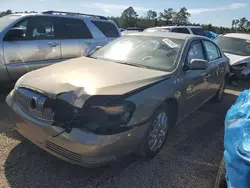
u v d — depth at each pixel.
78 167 2.83
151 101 2.77
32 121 2.54
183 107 3.59
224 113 5.12
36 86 2.63
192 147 3.54
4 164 2.77
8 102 2.94
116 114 2.40
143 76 2.99
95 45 6.58
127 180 2.68
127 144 2.53
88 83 2.59
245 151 1.76
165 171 2.90
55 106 2.44
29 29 5.29
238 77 7.37
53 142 2.45
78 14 6.66
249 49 8.25
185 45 3.77
